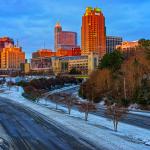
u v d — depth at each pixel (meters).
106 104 108.69
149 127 50.84
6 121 60.50
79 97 146.25
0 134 44.38
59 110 88.25
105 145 34.44
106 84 124.88
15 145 35.84
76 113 78.81
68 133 44.19
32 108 93.56
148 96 94.25
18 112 79.88
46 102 122.50
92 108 70.94
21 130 48.31
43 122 58.28
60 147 34.28
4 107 95.25
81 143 36.25
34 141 38.38
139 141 36.69
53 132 45.62
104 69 135.38
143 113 76.31
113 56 142.12
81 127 50.09
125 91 102.81
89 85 139.50
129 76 106.75
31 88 166.00
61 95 147.12
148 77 105.50
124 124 54.50
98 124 54.34
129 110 83.38
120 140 37.25
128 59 131.38
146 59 113.56
